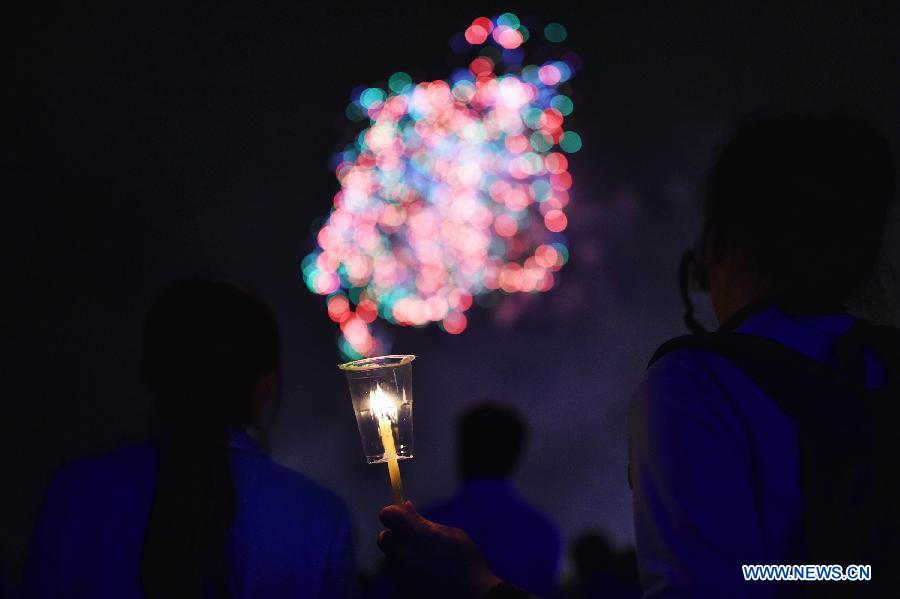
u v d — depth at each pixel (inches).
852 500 82.1
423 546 97.1
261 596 138.9
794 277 94.7
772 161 96.0
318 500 146.8
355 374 103.9
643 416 89.0
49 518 141.0
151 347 146.9
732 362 87.7
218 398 143.3
